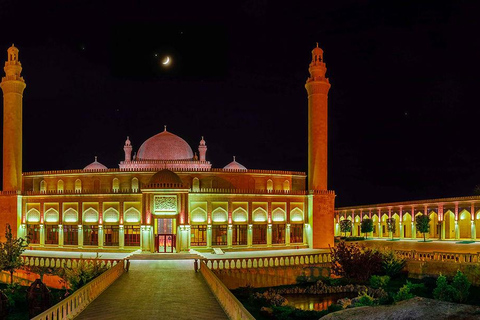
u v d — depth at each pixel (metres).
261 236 63.19
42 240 63.72
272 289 47.22
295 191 65.81
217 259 47.97
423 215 73.31
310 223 65.75
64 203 62.94
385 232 85.94
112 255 56.16
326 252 59.16
